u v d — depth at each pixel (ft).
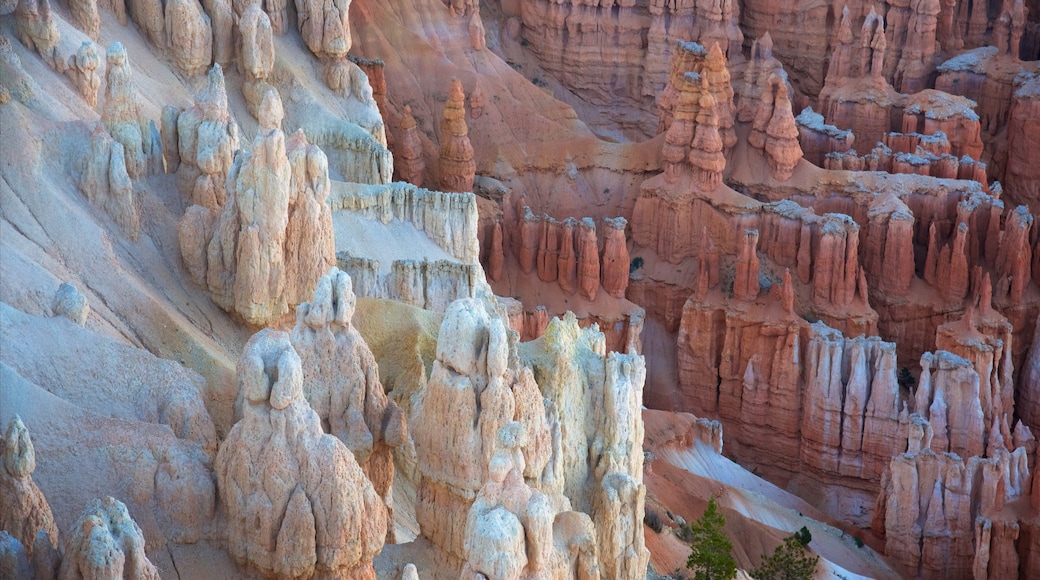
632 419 144.46
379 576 113.60
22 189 129.29
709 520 161.68
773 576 185.47
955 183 294.25
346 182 191.52
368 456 118.62
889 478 230.68
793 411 265.95
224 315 139.13
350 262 176.76
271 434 103.30
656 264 290.97
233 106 185.68
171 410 115.03
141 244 137.80
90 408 112.78
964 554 221.46
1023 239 283.79
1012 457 223.92
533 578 97.76
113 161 135.85
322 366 117.08
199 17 180.34
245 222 135.64
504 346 113.29
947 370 250.78
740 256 274.16
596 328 154.40
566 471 139.74
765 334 269.03
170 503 105.19
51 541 95.35
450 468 114.42
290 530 102.83
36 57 146.92
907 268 284.20
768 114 297.33
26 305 119.34
